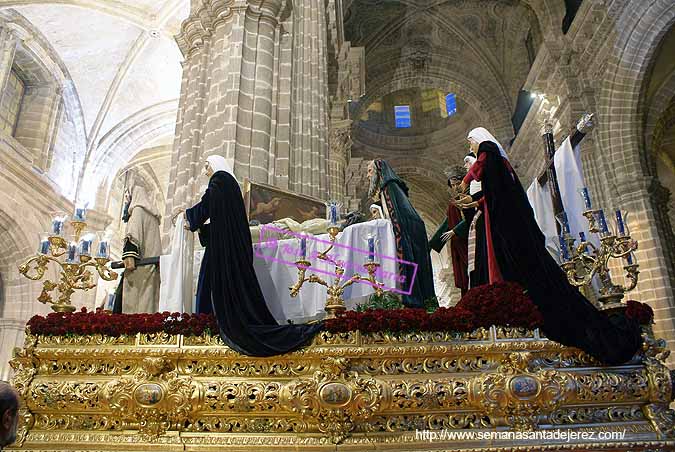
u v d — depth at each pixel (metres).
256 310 4.56
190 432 4.17
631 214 14.42
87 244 5.06
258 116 7.51
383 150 32.19
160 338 4.43
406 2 26.22
